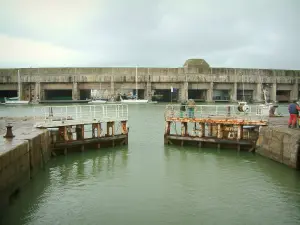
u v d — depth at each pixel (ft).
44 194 53.98
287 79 314.14
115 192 55.31
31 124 90.63
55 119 96.22
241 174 65.31
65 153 81.51
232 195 53.98
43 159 68.28
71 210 47.75
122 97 300.61
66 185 58.75
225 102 292.81
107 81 287.28
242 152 84.74
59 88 290.76
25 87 288.92
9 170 46.50
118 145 93.91
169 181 61.26
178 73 294.66
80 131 89.81
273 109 111.86
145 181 61.26
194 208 48.75
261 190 56.13
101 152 85.56
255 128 86.07
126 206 49.37
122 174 65.77
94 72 289.74
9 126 61.16
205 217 45.78
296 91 320.29
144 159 78.48
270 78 308.19
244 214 46.73
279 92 342.85
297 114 74.90
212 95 300.20
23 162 53.78
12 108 231.91
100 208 48.55
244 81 301.63
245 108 107.45
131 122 151.02
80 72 288.30
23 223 43.42
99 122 89.15
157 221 44.42
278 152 71.82
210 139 88.38
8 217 45.14
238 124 85.30
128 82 291.79
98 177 63.77
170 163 74.59
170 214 46.65
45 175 64.75
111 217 45.60
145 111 208.33
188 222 44.21
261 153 80.28
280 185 58.54
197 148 90.02
